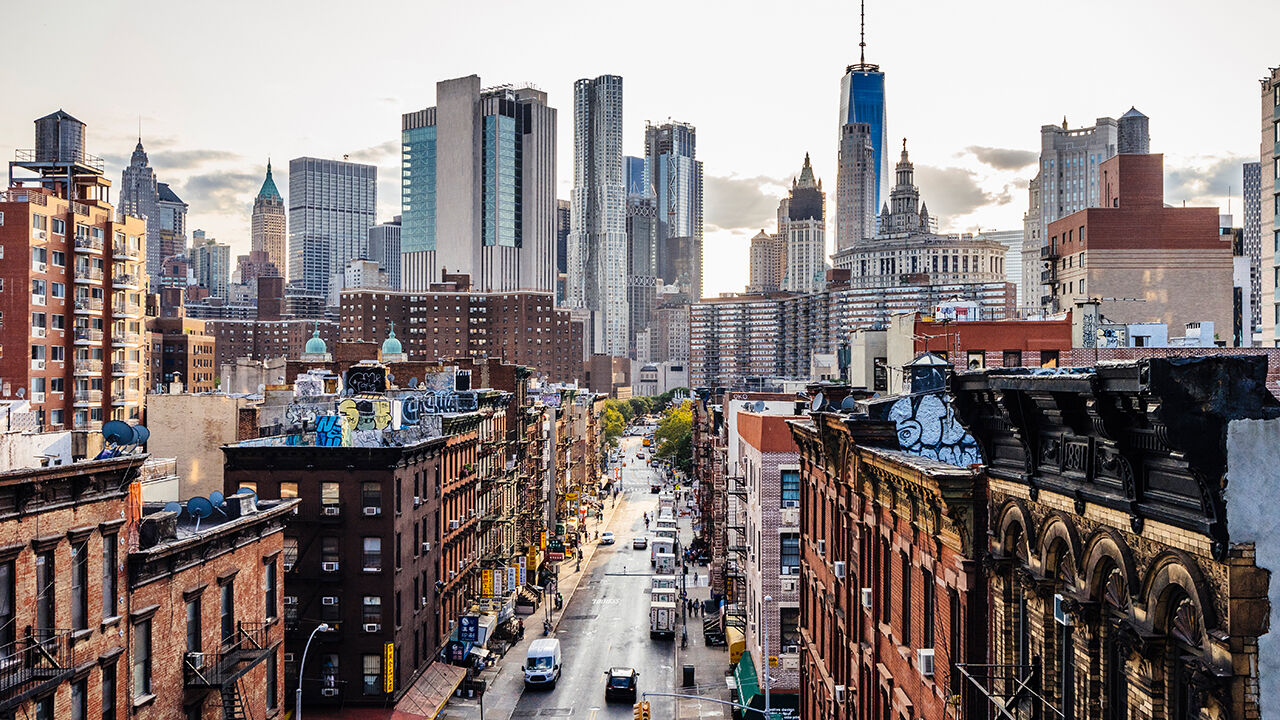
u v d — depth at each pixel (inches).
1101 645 577.0
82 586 1038.4
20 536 935.7
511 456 3934.5
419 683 2284.7
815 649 1704.0
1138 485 517.0
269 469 2114.9
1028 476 669.9
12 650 920.3
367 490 2108.8
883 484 1100.5
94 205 4200.3
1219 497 442.6
